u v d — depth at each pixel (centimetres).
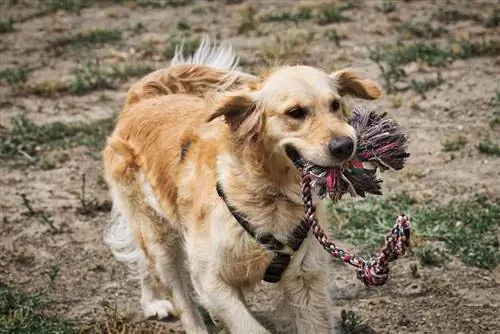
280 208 587
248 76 761
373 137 557
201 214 617
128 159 727
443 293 731
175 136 685
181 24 1667
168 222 697
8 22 1791
